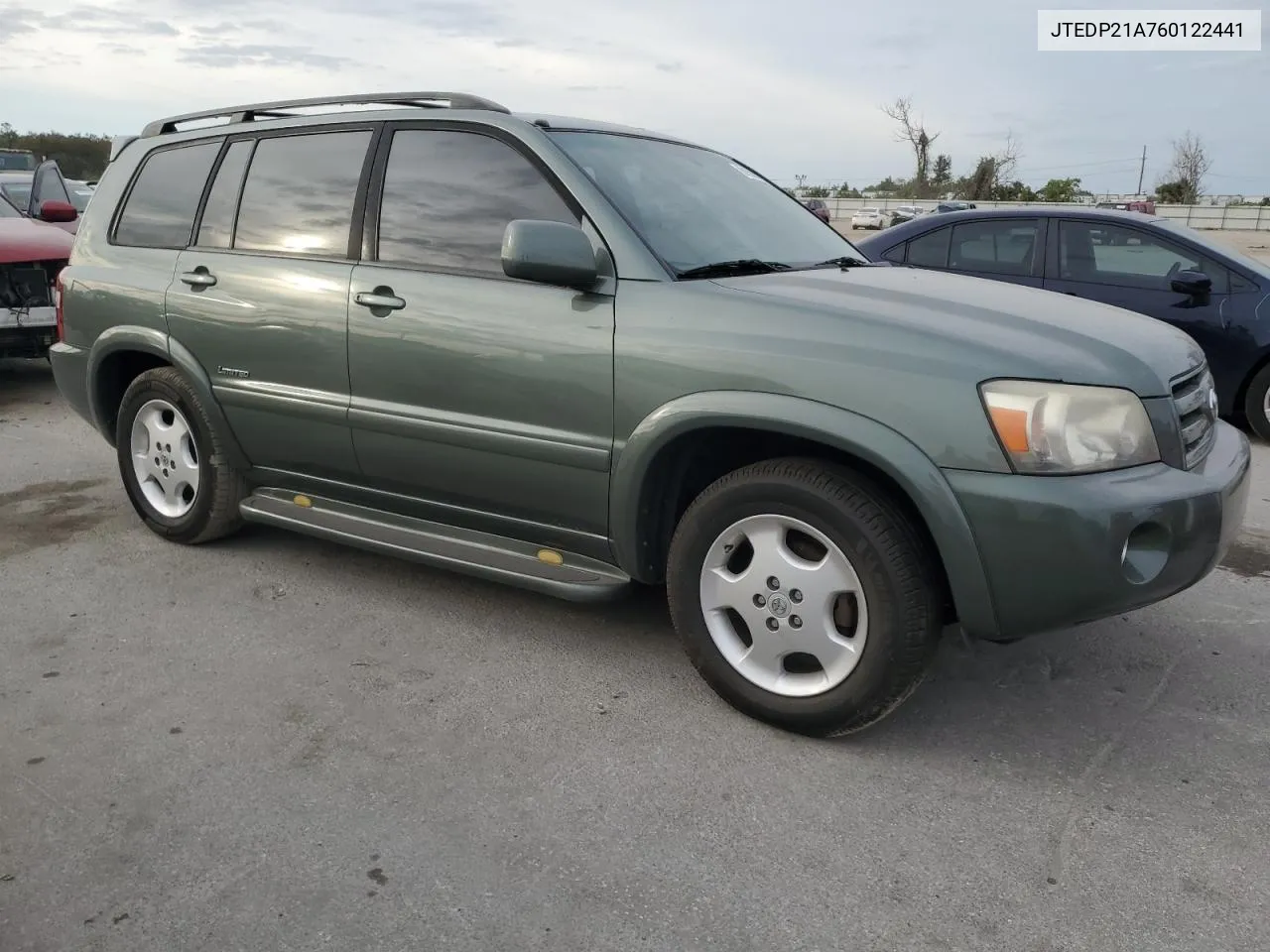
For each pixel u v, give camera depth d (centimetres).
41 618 378
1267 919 223
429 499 366
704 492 300
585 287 311
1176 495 261
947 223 736
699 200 362
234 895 231
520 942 217
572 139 348
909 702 321
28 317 717
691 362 290
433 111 362
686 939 218
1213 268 663
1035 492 254
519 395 323
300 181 390
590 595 323
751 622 298
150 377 435
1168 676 337
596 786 273
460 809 262
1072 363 264
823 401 271
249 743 294
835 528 275
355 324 358
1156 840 251
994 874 239
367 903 229
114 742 294
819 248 384
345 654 351
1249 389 665
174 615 381
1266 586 416
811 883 236
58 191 1108
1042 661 348
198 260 411
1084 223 694
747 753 290
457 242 345
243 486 432
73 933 220
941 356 264
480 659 347
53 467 583
